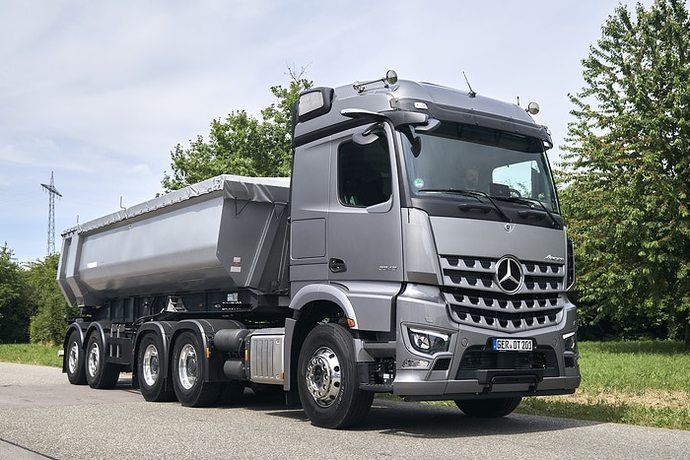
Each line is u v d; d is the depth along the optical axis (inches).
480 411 381.4
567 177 1174.3
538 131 351.9
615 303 1129.4
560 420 362.6
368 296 309.6
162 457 258.5
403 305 297.9
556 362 323.3
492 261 311.3
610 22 1146.0
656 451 269.0
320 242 339.6
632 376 589.9
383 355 307.6
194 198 441.1
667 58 1071.0
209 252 417.7
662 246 1036.5
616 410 378.3
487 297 308.8
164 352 444.5
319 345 330.0
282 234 422.6
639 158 1063.0
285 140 1366.9
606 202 1090.7
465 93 347.3
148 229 498.3
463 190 316.2
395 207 307.1
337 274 328.5
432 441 291.4
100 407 414.0
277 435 307.0
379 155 319.9
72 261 621.9
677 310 1111.6
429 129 315.0
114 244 550.9
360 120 330.6
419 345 294.7
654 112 1077.1
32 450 274.7
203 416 374.9
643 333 1770.4
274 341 362.3
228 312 438.3
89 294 620.7
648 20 1117.1
